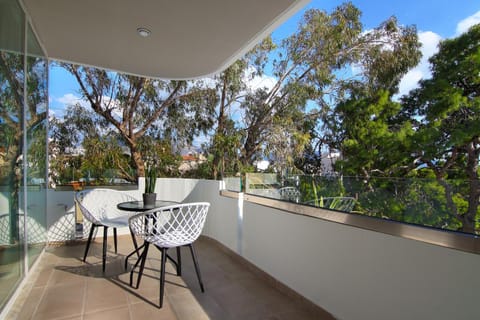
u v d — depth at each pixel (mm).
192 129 6727
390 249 1498
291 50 6609
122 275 2555
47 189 3379
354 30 5984
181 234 2162
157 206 2566
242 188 3102
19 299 2076
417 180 1448
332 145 6398
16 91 2053
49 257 3035
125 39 2652
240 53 2971
